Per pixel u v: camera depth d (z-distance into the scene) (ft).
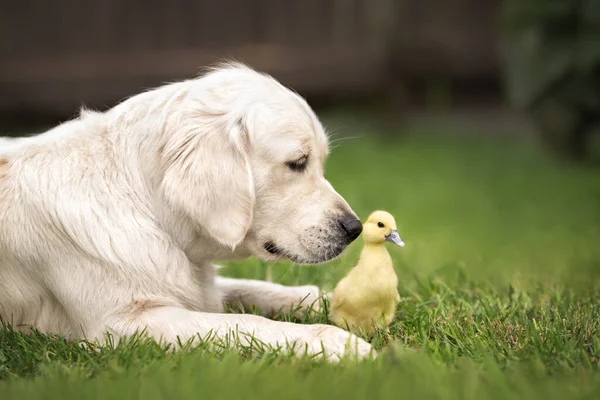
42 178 14.89
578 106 41.09
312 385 11.00
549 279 20.07
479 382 11.33
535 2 40.16
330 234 15.24
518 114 53.78
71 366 12.57
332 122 49.75
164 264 14.70
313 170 15.55
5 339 14.25
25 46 47.75
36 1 47.57
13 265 14.90
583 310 15.72
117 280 14.42
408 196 34.99
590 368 12.17
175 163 14.43
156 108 15.17
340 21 50.44
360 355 12.79
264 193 15.05
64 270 14.58
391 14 49.83
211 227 14.39
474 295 17.85
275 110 15.06
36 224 14.69
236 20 50.11
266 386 11.00
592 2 38.88
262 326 13.58
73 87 47.52
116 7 48.42
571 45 39.93
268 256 15.51
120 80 47.93
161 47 49.37
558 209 32.91
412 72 50.57
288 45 50.60
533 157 44.47
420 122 53.26
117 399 10.71
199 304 15.31
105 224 14.55
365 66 49.47
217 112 14.78
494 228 29.58
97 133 15.57
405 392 10.69
